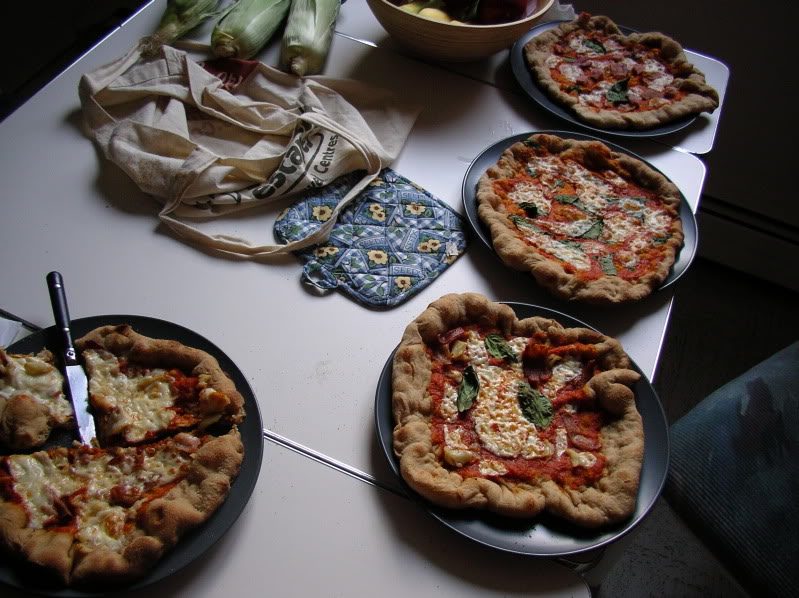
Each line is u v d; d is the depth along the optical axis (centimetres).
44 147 123
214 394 86
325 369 99
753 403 124
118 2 234
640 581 167
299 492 87
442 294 110
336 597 79
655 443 92
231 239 112
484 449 90
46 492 79
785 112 193
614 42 155
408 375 93
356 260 112
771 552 108
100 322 94
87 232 112
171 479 82
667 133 136
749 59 191
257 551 81
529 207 119
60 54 227
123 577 73
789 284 227
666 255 113
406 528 85
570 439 92
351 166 124
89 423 86
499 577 82
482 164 126
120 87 127
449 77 147
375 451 91
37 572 73
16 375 87
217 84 130
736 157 206
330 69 144
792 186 205
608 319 108
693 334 217
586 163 129
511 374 98
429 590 81
